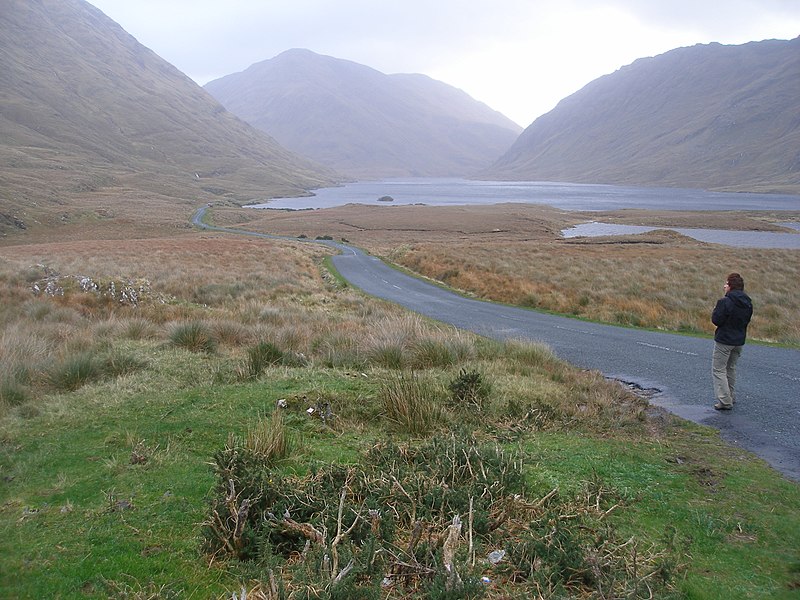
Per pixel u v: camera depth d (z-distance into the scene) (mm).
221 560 3494
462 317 17578
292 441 5617
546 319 17344
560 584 3139
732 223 99625
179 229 90750
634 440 6320
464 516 3877
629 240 64062
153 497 4262
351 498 4168
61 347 9398
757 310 19312
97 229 85562
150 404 6723
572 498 4453
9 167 143875
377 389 7566
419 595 3039
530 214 113750
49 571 3268
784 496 4781
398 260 41031
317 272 34344
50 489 4371
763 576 3553
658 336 14305
